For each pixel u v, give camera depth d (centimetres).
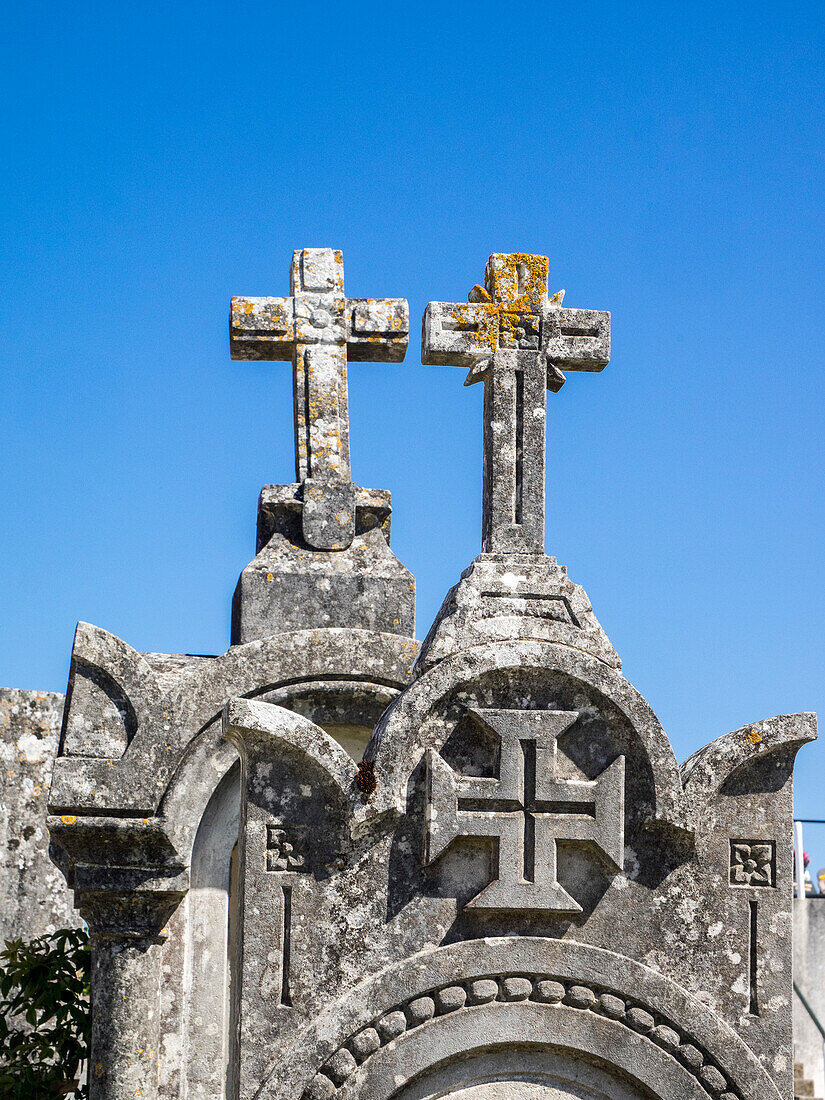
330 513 1003
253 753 759
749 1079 771
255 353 1037
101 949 938
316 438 1012
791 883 793
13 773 1201
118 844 932
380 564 1004
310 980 748
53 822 918
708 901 786
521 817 769
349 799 754
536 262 877
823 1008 1416
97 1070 924
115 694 941
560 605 805
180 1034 937
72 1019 1037
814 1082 1377
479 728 779
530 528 830
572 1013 766
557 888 767
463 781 766
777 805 798
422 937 759
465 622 785
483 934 766
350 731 980
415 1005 752
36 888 1197
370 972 752
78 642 937
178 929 945
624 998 771
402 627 997
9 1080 1009
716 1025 773
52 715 1223
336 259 1042
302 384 1020
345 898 756
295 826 757
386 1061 747
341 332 1028
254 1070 740
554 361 867
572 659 784
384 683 962
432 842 758
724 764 793
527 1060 766
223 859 955
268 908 751
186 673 945
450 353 859
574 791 774
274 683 949
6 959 1133
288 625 981
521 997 763
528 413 845
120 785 925
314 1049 739
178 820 930
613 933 777
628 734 786
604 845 773
